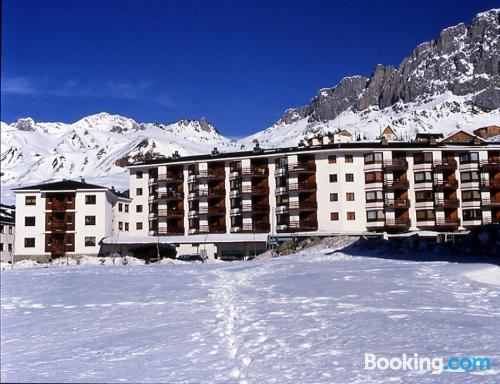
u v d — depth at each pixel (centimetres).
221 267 5184
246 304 2334
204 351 1516
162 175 9938
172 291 2997
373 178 9012
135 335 1794
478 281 2817
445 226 9006
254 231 9381
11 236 10094
